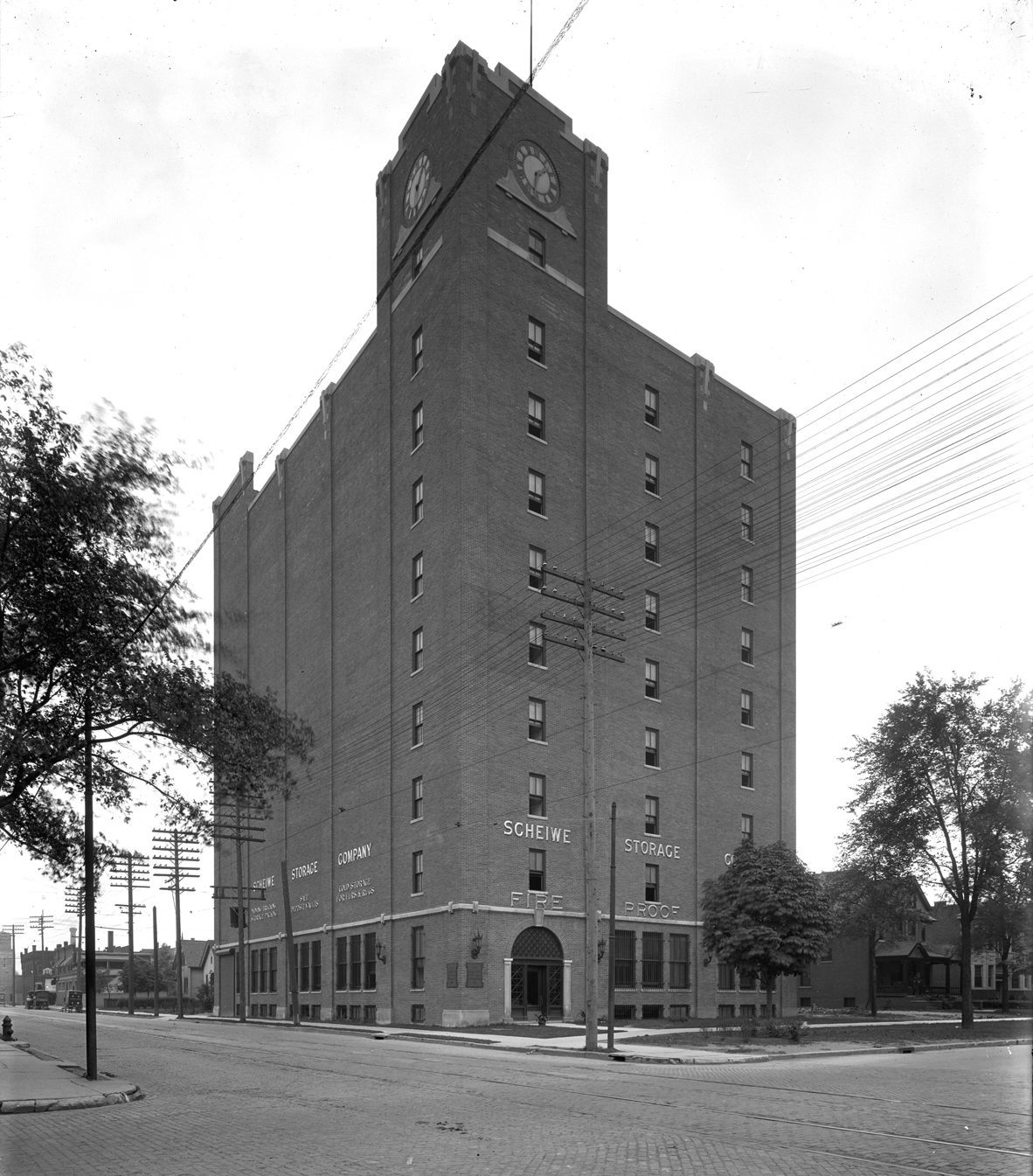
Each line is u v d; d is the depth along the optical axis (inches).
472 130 1939.0
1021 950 2233.0
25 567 692.1
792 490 2477.9
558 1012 1738.4
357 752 2102.6
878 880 1691.7
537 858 1785.2
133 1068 963.3
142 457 728.3
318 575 2393.0
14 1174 439.8
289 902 2128.4
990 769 1563.7
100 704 773.3
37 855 884.6
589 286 2091.5
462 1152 475.8
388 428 2091.5
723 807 2139.5
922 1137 516.1
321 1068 947.3
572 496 1978.3
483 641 1782.7
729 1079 828.0
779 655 2357.3
